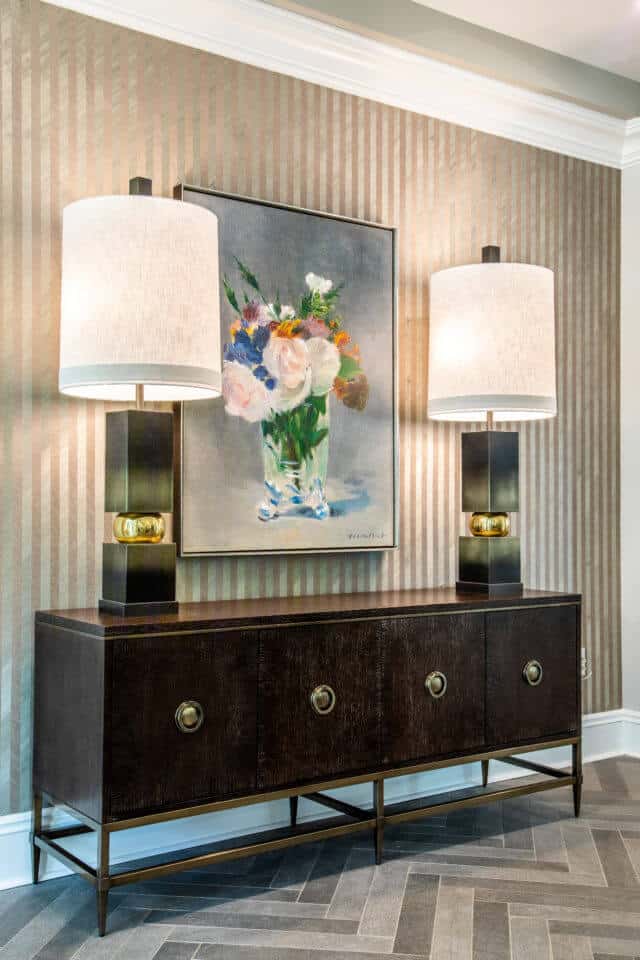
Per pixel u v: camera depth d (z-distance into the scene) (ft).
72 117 9.50
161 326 8.11
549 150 13.69
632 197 14.49
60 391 8.98
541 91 12.95
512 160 13.24
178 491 9.95
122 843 9.61
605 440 14.37
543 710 10.88
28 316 9.21
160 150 10.07
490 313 10.67
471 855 9.91
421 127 12.26
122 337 8.04
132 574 8.59
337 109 11.48
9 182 9.12
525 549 13.34
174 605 8.81
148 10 9.93
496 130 13.03
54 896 8.82
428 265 12.26
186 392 9.36
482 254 11.53
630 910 8.50
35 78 9.27
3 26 9.10
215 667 8.40
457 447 12.47
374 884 9.11
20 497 9.14
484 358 10.68
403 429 11.95
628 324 14.56
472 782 12.46
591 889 8.98
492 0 11.45
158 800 8.07
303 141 11.17
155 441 8.74
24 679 9.14
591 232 14.20
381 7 11.19
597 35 12.41
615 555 14.44
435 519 12.20
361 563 11.49
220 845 10.07
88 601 9.49
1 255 9.07
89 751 7.97
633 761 13.89
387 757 9.54
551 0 11.44
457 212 12.60
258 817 10.57
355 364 11.29
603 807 11.60
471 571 11.37
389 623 9.58
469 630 10.24
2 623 9.03
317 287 10.99
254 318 10.50
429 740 9.86
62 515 9.36
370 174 11.75
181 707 8.18
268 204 10.60
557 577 13.69
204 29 10.34
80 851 9.46
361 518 11.28
